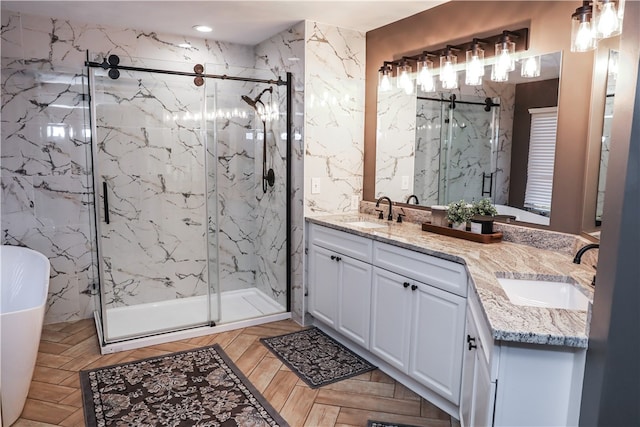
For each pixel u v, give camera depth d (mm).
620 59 1062
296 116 3420
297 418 2234
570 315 1362
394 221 3246
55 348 3021
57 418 2209
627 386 1020
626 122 1001
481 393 1504
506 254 2170
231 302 3982
